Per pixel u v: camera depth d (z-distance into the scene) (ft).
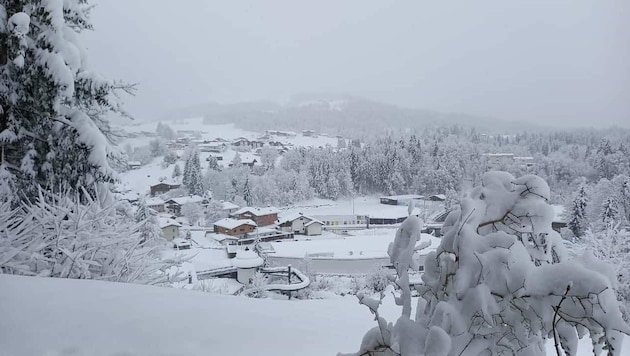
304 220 153.79
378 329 7.47
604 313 6.19
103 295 17.61
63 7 32.12
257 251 103.24
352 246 106.11
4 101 29.22
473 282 6.89
